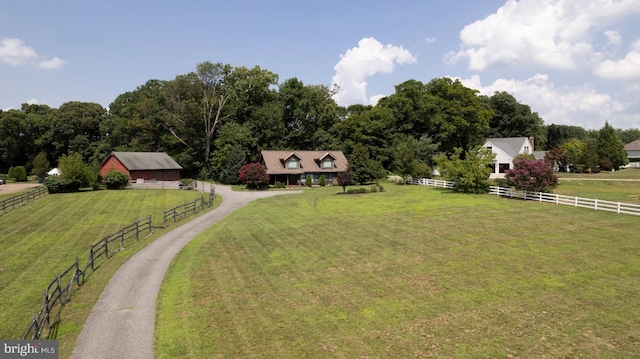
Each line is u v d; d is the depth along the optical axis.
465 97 79.12
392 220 32.00
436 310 15.02
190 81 81.12
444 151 82.94
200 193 53.47
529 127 107.56
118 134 82.38
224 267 20.92
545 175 39.50
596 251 21.55
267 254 23.28
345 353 12.14
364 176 63.84
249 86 84.19
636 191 46.44
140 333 13.45
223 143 74.75
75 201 43.97
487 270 19.20
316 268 20.45
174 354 12.10
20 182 73.06
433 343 12.63
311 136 87.38
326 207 40.19
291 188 63.81
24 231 29.84
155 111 79.44
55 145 89.19
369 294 16.77
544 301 15.52
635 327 13.32
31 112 99.19
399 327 13.75
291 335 13.32
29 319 14.98
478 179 47.03
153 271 20.39
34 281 19.25
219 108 79.38
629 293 16.00
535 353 11.94
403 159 63.72
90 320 14.50
